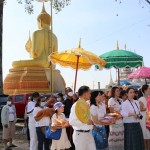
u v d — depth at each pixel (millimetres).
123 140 9508
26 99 23734
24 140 15453
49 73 32688
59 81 33406
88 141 7715
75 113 7480
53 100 11492
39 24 35750
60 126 9000
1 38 20641
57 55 12523
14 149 13422
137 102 9375
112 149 9461
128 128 9227
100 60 11047
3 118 13422
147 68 16953
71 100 11617
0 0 20062
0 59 20609
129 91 9242
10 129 13898
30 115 11398
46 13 35781
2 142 15258
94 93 8359
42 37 34031
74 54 11609
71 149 10891
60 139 9383
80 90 7684
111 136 9492
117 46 15672
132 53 15180
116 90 10320
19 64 33312
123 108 9234
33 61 33125
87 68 13531
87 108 7645
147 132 10258
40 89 31703
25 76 32125
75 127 7645
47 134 9281
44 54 33688
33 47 34000
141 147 9297
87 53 10789
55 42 34719
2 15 20688
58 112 9359
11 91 32438
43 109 10344
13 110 14125
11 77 33031
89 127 7645
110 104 10125
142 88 10430
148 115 9539
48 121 10336
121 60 14820
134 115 9164
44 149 10469
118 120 9477
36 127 10406
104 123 8195
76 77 11789
